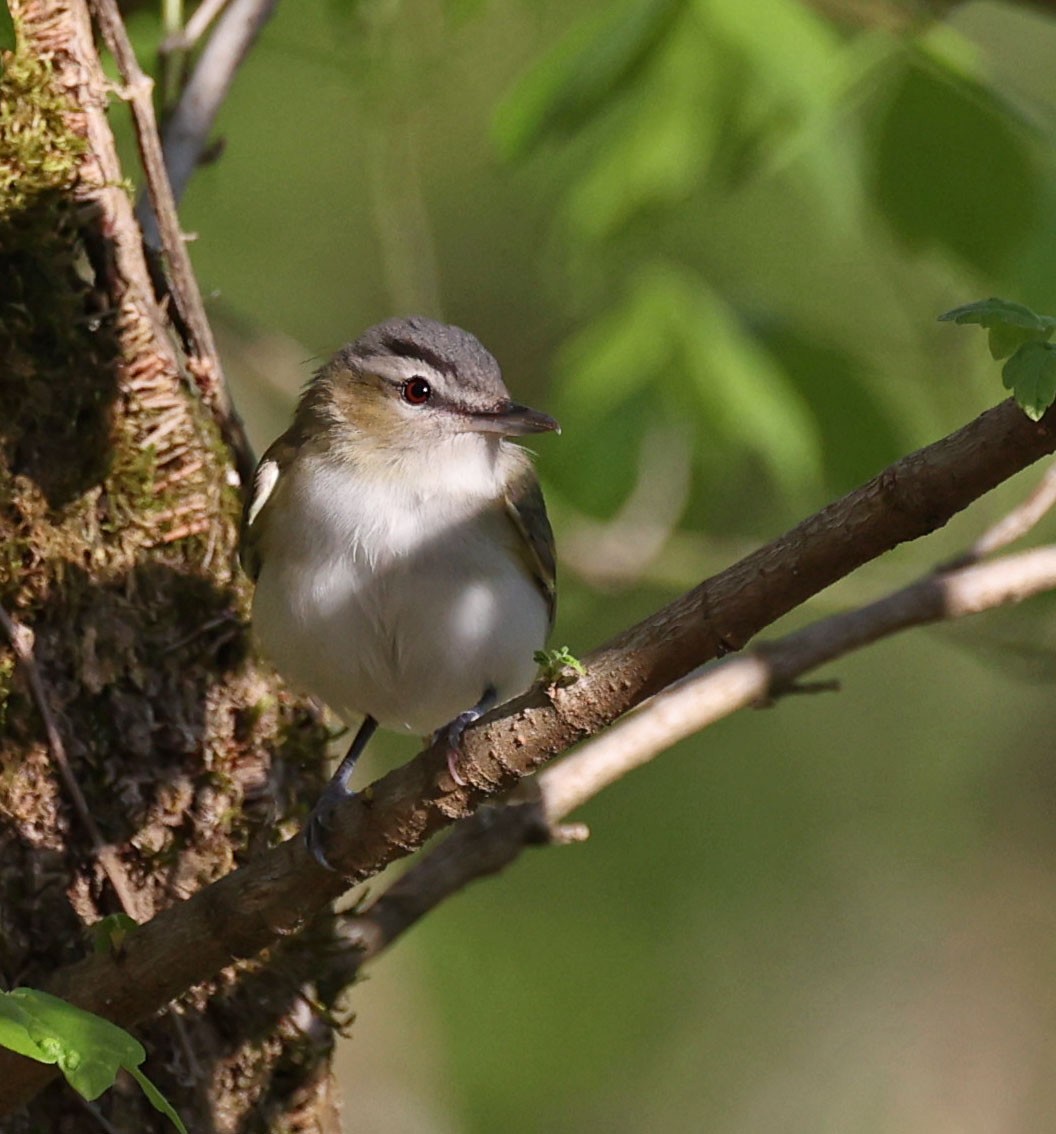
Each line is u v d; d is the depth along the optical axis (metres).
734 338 12.04
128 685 7.71
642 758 8.87
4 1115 6.52
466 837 8.80
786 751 20.14
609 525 12.52
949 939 20.00
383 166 13.65
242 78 17.70
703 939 19.31
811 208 14.57
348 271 18.80
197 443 8.11
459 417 8.79
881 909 20.02
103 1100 7.41
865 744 20.38
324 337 18.61
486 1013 17.77
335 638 8.34
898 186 11.07
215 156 9.53
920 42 10.80
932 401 14.49
